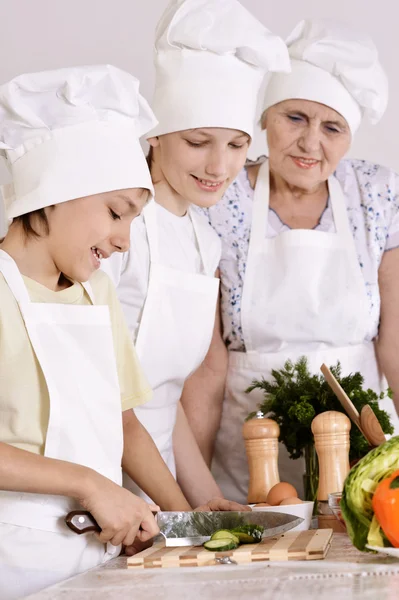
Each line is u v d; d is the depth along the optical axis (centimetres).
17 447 144
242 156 209
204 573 127
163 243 209
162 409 208
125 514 141
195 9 200
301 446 195
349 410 183
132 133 159
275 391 201
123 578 127
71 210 151
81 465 142
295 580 117
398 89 330
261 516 151
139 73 315
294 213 251
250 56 203
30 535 141
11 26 309
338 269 246
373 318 248
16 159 153
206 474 216
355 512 127
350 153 333
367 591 108
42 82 150
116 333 173
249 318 243
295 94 234
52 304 150
